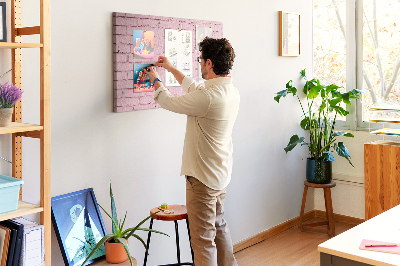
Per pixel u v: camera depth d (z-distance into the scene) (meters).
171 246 3.51
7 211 2.17
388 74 4.70
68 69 2.80
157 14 3.29
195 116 2.82
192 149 2.86
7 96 2.20
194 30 3.54
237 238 4.14
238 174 4.11
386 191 4.23
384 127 4.71
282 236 4.54
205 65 2.91
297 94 4.82
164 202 3.46
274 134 4.51
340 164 4.95
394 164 4.16
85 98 2.90
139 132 3.24
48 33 2.24
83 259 2.77
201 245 2.90
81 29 2.85
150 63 3.24
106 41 2.99
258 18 4.21
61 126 2.79
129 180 3.20
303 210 4.68
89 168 2.95
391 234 2.10
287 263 3.88
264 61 4.31
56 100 2.75
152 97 3.29
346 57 4.89
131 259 2.76
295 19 4.66
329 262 1.95
